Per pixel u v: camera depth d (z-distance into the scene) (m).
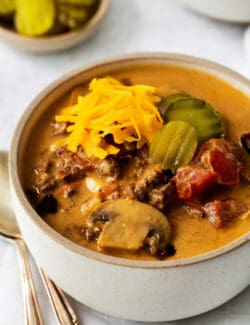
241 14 0.66
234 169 0.49
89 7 0.67
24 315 0.52
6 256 0.55
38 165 0.52
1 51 0.68
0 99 0.65
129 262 0.45
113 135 0.50
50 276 0.50
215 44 0.68
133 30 0.69
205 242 0.47
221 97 0.55
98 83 0.53
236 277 0.48
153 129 0.50
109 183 0.50
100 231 0.48
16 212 0.50
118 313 0.49
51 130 0.53
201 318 0.51
